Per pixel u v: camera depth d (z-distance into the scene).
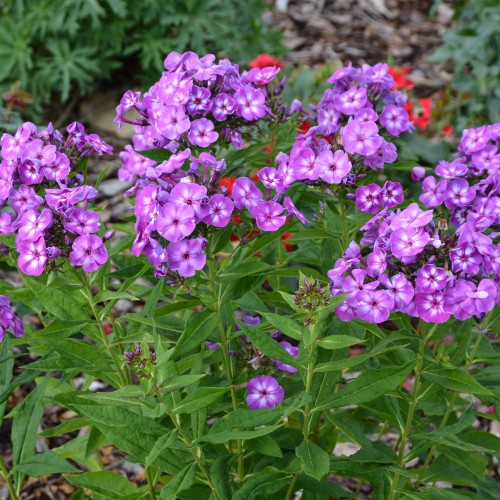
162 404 0.89
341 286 0.91
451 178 1.00
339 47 2.34
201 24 1.96
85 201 0.92
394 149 1.00
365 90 1.04
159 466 0.94
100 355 0.94
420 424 1.08
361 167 1.01
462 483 1.09
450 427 0.97
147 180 0.98
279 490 1.02
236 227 1.00
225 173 1.04
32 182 0.94
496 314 1.01
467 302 0.88
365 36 2.40
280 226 0.95
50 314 1.01
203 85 1.01
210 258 0.96
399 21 2.47
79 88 2.08
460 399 1.11
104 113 2.02
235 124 1.03
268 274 1.00
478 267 0.89
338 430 1.11
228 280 0.96
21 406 0.99
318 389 0.96
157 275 0.93
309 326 0.89
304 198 1.10
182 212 0.90
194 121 0.99
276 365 1.01
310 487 1.01
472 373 1.13
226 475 0.95
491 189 0.98
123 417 0.92
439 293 0.88
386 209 0.98
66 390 1.12
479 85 1.88
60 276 0.97
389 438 1.36
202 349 1.01
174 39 1.97
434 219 1.02
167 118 0.98
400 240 0.89
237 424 0.93
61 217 0.92
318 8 2.50
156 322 1.01
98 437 1.00
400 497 1.03
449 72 2.25
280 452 0.99
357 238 1.12
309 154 0.98
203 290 1.00
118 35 1.97
